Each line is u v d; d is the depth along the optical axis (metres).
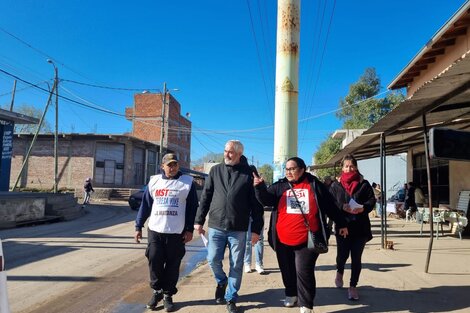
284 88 8.97
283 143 8.95
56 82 26.56
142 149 42.16
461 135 2.96
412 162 18.41
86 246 10.86
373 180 30.34
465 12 8.83
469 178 13.45
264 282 6.64
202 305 5.48
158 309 5.41
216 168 5.39
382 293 5.93
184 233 5.43
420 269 7.45
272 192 5.22
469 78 5.44
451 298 5.68
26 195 18.12
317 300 5.62
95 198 33.97
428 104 6.89
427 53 11.52
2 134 23.41
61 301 5.94
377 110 43.19
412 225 15.41
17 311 5.50
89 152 35.94
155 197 5.42
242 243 5.19
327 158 42.72
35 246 10.79
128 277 7.42
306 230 4.88
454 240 11.24
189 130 51.19
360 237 5.73
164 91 37.84
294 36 9.00
